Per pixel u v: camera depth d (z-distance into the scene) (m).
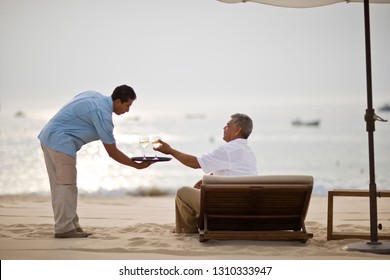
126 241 8.17
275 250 7.57
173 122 60.78
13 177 29.70
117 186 26.39
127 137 46.44
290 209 8.12
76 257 7.21
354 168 37.97
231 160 8.48
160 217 12.34
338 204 15.15
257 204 8.02
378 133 49.94
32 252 7.51
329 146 47.34
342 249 7.61
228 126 8.68
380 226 7.77
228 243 8.10
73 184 8.61
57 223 8.59
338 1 9.09
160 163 34.84
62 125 8.59
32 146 43.12
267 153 45.06
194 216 8.80
